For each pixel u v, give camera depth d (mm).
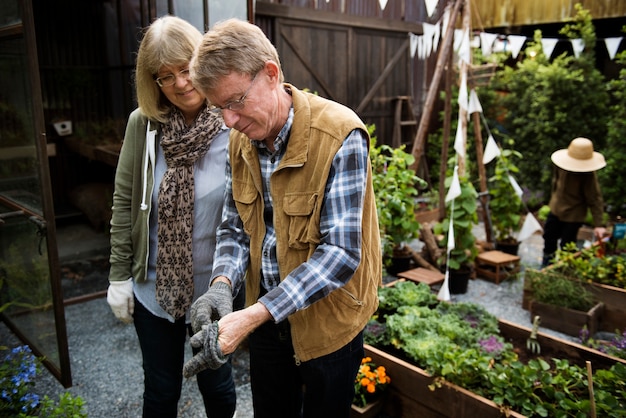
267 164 1438
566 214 4219
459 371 2178
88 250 5285
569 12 6383
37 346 2889
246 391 2693
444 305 3057
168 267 1780
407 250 4531
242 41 1190
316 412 1536
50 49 5883
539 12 6641
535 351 2701
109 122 6008
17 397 2111
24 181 2613
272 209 1484
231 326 1201
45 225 2400
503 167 4859
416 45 6836
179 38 1574
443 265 4344
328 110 1351
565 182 4180
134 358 3100
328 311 1424
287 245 1411
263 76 1239
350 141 1297
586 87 6281
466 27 4254
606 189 5859
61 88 5984
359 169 1297
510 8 6918
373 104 6867
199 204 1794
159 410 1833
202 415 2506
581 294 3402
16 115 2559
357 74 6531
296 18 5605
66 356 2547
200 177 1789
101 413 2543
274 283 1498
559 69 6301
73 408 2023
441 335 2625
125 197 1820
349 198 1293
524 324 3561
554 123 6426
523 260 4898
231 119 1243
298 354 1459
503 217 4926
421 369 2354
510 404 2082
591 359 2562
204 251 1840
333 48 6156
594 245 3887
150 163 1769
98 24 6090
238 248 1591
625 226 3910
